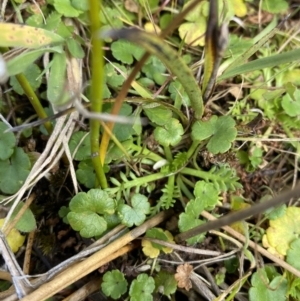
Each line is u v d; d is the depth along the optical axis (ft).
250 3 0.57
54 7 0.50
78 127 0.48
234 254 0.47
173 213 0.47
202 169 0.49
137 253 0.47
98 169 0.42
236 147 0.50
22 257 0.48
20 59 0.36
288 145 0.53
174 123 0.45
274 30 0.44
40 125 0.49
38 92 0.51
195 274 0.46
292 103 0.51
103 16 0.51
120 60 0.50
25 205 0.46
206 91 0.43
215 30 0.32
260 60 0.43
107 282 0.43
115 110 0.34
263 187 0.51
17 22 0.50
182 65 0.33
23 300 0.40
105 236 0.45
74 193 0.48
